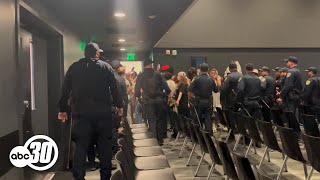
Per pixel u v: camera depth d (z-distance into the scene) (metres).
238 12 11.95
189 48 12.00
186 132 5.84
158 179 3.30
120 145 2.84
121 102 3.97
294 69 7.37
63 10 5.14
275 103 8.39
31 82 4.65
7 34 2.91
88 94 3.71
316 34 12.30
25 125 4.30
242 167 2.60
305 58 12.43
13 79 3.03
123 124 4.65
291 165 5.44
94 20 6.14
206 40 11.93
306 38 12.28
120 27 7.06
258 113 6.61
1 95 2.71
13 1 3.09
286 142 3.97
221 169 5.32
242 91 6.51
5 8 2.87
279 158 5.87
